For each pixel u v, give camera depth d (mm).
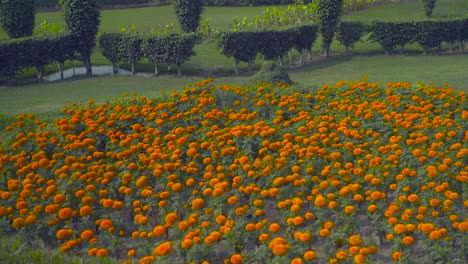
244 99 13711
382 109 11883
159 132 11000
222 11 48250
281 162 9211
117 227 8148
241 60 24922
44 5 48812
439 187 7996
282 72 18297
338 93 13867
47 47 24156
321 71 24344
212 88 14133
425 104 12844
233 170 9547
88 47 25641
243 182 9180
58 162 10367
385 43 27500
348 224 7664
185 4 30344
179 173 9531
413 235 7949
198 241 6945
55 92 21594
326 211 8484
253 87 14945
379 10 41094
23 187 9094
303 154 9664
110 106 13141
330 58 27844
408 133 11477
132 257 7586
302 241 7023
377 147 10516
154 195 8805
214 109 12359
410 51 28266
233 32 24281
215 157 10031
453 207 7898
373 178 8586
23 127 12492
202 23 32375
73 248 7273
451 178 8930
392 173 9242
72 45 25141
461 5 40500
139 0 54062
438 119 11164
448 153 10000
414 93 13289
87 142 10656
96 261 6328
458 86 17188
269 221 8641
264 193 8273
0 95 21422
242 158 9289
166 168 9242
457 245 7488
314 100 13844
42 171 10000
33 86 23422
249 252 7191
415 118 11281
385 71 22875
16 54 23625
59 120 12273
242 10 48438
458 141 10648
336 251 7266
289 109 12492
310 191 9031
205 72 25469
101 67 27766
